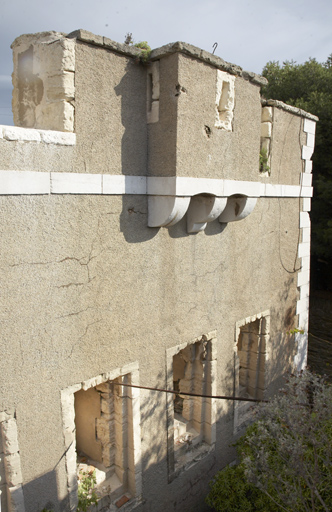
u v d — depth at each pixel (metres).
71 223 4.04
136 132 4.54
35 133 3.63
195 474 5.95
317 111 13.74
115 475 5.12
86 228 4.18
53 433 4.09
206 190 4.85
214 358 6.09
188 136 4.52
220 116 5.14
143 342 4.95
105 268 4.41
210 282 5.86
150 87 4.60
